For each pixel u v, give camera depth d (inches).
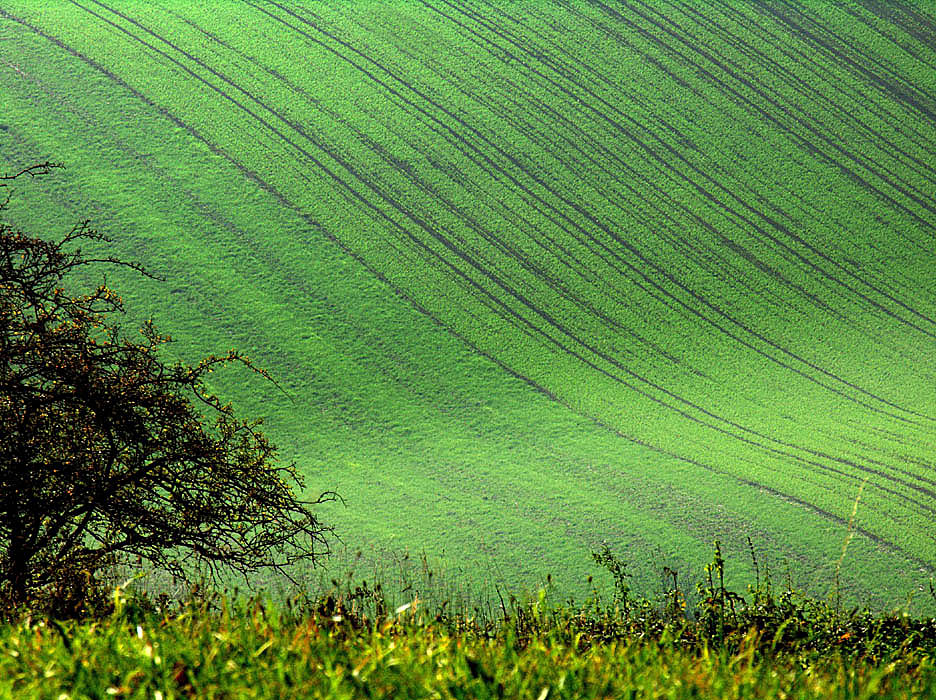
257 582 3297.2
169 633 800.3
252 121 7519.7
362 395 5364.2
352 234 6668.3
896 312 6250.0
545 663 757.3
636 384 5516.7
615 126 7677.2
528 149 7431.1
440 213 6860.2
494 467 4709.6
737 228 6889.8
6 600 1390.3
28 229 6486.2
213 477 1777.8
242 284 6220.5
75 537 1669.5
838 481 4574.3
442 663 731.4
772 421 5162.4
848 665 919.0
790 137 7701.8
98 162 7096.5
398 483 4554.6
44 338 1598.2
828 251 6747.1
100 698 662.5
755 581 3762.3
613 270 6476.4
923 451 4874.5
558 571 3809.1
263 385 5408.5
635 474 4630.9
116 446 1676.9
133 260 6338.6
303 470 4677.7
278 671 695.1
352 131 7485.2
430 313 6063.0
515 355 5748.0
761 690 729.6
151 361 1742.1
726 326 6067.9
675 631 1171.9
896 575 3848.4
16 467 1540.4
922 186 7352.4
